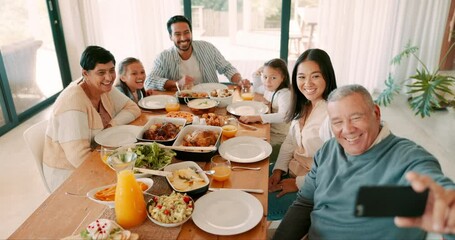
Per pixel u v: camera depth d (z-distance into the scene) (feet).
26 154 10.15
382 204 2.03
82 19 14.56
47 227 3.56
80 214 3.76
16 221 7.33
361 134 3.62
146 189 4.08
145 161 4.56
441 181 2.83
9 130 11.77
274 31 14.07
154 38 13.98
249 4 13.83
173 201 3.72
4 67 11.50
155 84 8.61
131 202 3.49
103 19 14.48
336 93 3.78
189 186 4.13
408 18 12.58
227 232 3.46
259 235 3.47
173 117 6.20
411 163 3.33
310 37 14.01
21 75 12.88
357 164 3.80
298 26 13.73
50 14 14.17
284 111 6.57
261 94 8.23
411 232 3.37
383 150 3.65
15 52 12.55
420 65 13.01
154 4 13.42
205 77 9.52
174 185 4.14
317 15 13.21
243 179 4.46
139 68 7.54
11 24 12.31
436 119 11.92
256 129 6.04
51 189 5.44
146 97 7.72
